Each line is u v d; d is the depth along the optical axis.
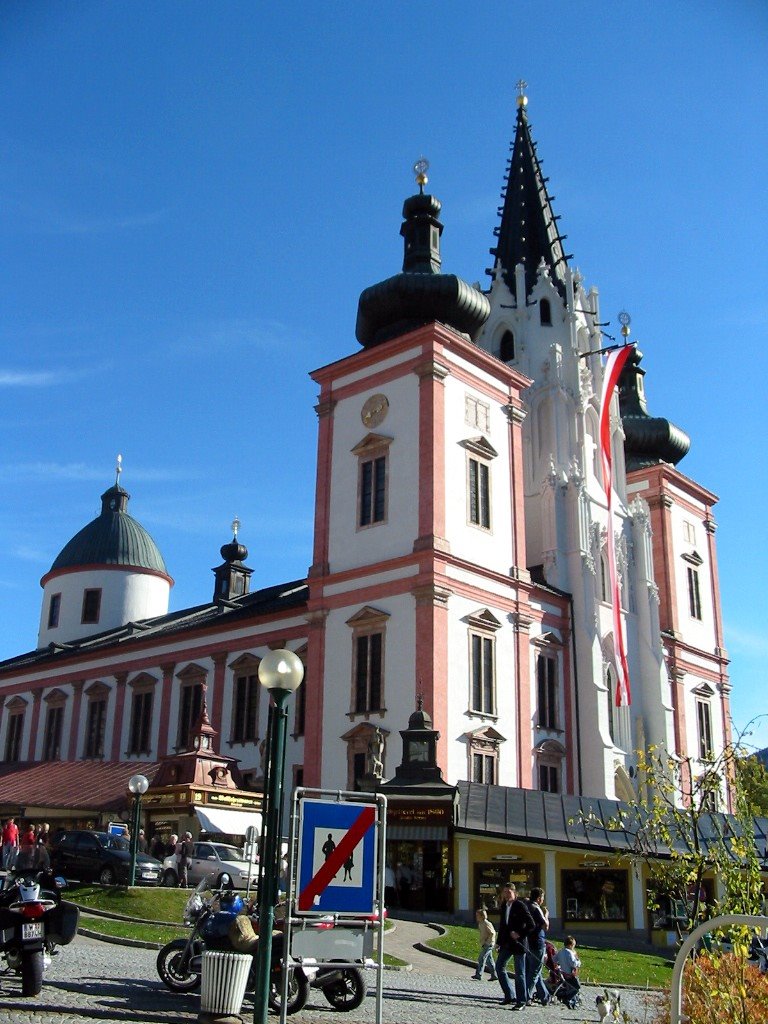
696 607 72.12
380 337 54.81
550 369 64.38
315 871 15.73
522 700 49.72
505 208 75.56
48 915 17.42
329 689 48.81
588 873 36.84
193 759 46.62
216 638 61.38
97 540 90.38
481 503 50.97
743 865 16.98
